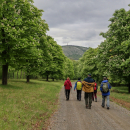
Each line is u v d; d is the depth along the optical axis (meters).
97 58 20.81
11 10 12.30
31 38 14.90
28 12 15.26
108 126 5.22
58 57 35.94
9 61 14.03
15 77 39.72
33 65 22.45
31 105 7.92
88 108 8.39
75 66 86.81
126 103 10.09
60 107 8.66
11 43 12.90
